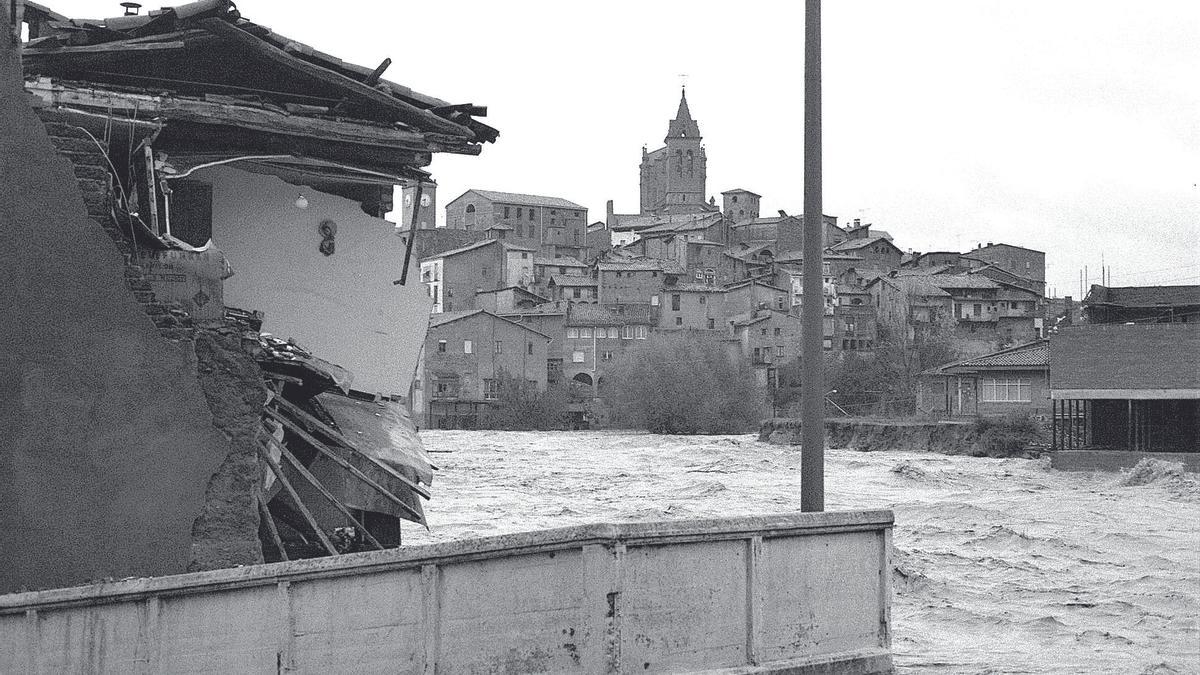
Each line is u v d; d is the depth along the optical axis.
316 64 15.92
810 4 12.93
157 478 12.95
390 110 16.23
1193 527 39.72
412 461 15.79
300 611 9.68
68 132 12.98
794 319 131.62
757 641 9.40
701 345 114.25
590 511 43.97
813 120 12.85
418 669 9.14
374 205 18.19
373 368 18.02
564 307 134.50
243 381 13.34
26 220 12.78
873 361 121.00
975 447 80.31
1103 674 17.67
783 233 169.25
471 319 121.00
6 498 12.56
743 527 9.29
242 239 17.41
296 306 17.66
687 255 162.25
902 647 19.75
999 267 166.88
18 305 12.72
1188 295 86.69
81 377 12.81
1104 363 68.06
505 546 8.85
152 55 15.21
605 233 190.88
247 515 13.17
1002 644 20.05
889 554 10.47
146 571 12.85
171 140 15.41
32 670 11.05
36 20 15.44
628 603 8.59
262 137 15.87
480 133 16.83
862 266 160.00
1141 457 63.50
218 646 10.05
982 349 129.25
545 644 8.71
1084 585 26.84
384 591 9.32
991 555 32.12
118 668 10.55
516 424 114.94
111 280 12.94
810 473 12.53
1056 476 63.59
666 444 92.94
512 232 161.25
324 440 15.61
